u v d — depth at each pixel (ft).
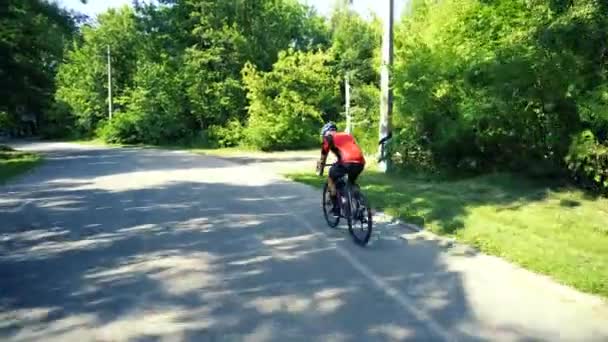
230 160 83.41
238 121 126.93
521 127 38.63
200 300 18.51
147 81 147.33
